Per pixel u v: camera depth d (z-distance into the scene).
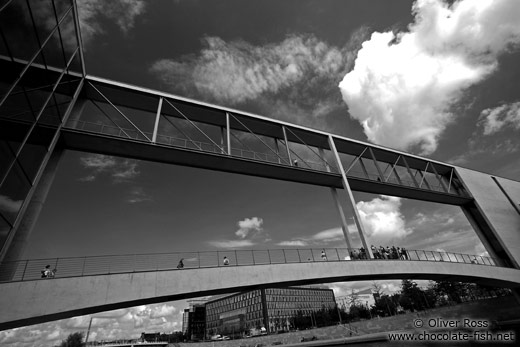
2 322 12.08
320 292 115.56
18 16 12.23
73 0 17.89
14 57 12.33
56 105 17.75
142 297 15.41
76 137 20.05
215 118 28.78
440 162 40.91
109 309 15.30
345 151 36.84
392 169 34.97
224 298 118.62
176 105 26.27
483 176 42.97
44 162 16.47
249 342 57.53
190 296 17.56
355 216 27.78
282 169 27.77
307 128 32.12
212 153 24.16
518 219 39.97
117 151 22.25
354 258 25.30
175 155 23.66
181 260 17.97
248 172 27.55
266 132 31.95
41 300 13.12
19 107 13.60
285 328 89.00
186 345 64.25
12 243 16.00
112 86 23.12
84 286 14.28
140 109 26.25
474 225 38.91
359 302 79.06
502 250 36.66
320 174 29.39
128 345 70.19
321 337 52.44
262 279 19.42
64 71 18.11
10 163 12.77
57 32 16.36
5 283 12.67
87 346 70.25
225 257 19.19
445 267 27.77
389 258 26.30
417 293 64.12
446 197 37.31
